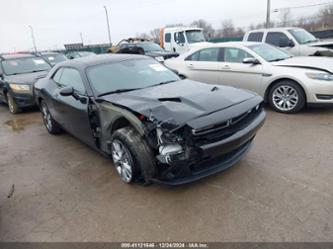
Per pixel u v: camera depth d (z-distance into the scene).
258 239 2.23
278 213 2.50
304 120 4.88
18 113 7.41
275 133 4.37
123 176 3.20
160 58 11.28
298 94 5.09
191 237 2.31
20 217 2.77
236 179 3.11
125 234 2.41
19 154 4.45
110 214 2.70
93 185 3.26
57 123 4.90
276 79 5.32
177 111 2.69
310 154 3.57
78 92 3.77
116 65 4.02
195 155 2.60
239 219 2.47
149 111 2.71
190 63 6.80
